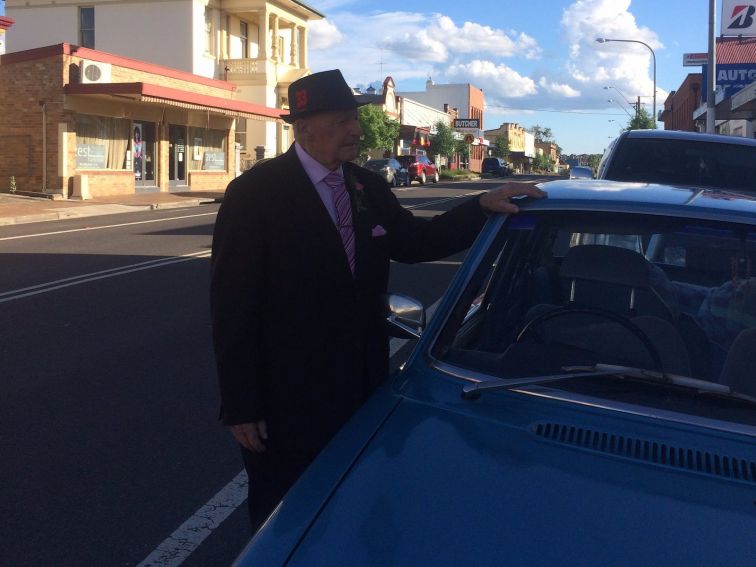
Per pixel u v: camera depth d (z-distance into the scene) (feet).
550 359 8.92
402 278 38.99
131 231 57.67
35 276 37.76
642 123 140.77
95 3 114.83
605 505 6.66
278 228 9.78
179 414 19.38
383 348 10.64
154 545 13.35
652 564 6.07
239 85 120.67
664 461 7.26
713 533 6.40
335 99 9.78
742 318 9.41
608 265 10.40
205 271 39.58
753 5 92.17
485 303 10.44
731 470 7.18
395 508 6.69
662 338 9.33
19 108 82.64
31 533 13.70
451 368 8.87
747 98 70.64
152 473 16.06
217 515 14.35
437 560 6.12
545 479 6.98
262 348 9.98
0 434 18.02
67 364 23.43
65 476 15.89
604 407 8.03
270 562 6.36
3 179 83.97
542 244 10.56
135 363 23.59
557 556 6.13
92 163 85.76
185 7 112.37
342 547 6.34
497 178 204.03
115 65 87.20
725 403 8.09
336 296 9.95
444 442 7.55
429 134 210.38
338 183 10.22
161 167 96.53
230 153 110.83
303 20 133.59
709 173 24.56
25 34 117.80
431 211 74.28
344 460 7.55
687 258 10.03
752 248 9.34
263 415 9.89
